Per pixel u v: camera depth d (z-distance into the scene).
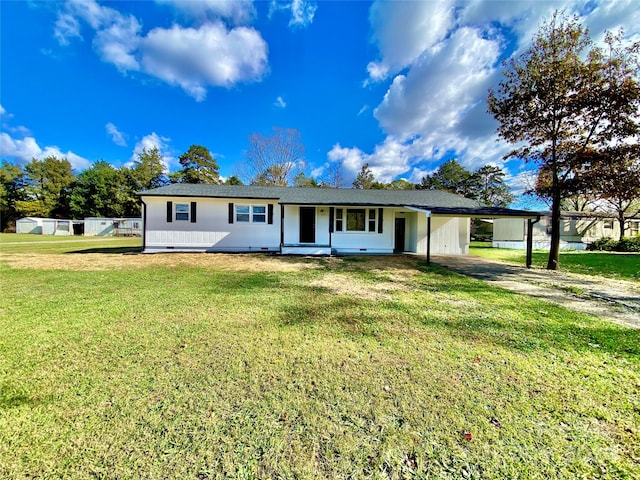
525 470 1.57
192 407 2.07
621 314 4.46
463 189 36.72
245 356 2.90
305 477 1.52
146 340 3.27
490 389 2.35
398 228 14.80
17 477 1.49
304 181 35.00
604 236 20.94
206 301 4.96
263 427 1.88
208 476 1.51
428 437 1.81
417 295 5.56
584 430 1.88
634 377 2.56
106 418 1.94
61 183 40.12
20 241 20.27
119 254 11.99
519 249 18.50
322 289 5.98
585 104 8.36
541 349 3.14
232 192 13.70
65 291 5.58
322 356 2.92
